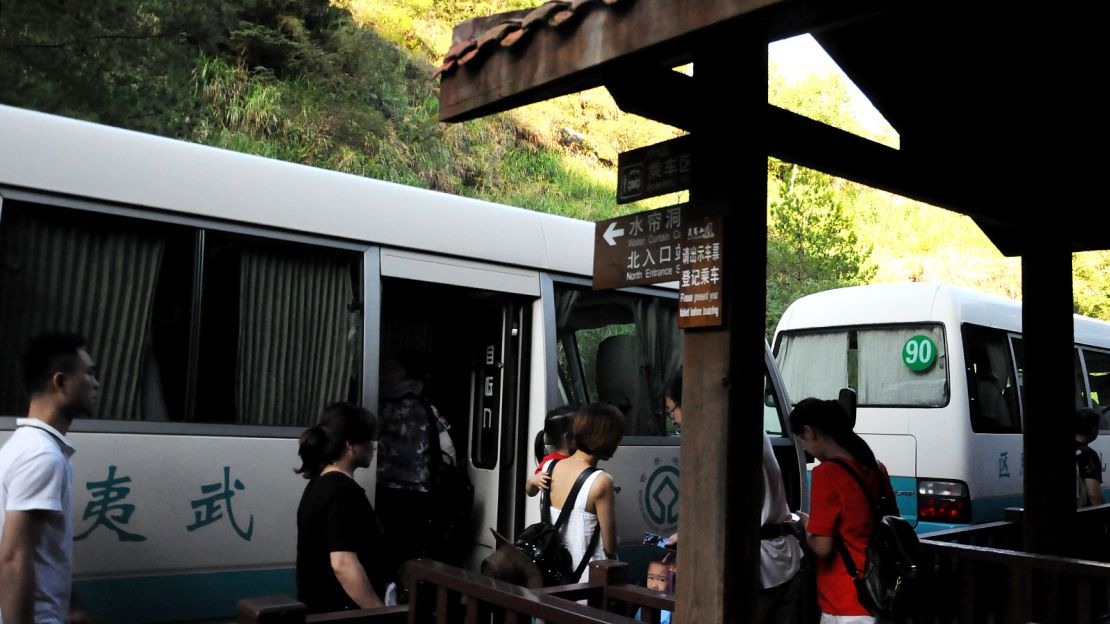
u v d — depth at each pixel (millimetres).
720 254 3307
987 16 4703
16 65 8898
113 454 4293
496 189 18922
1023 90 5211
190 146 4762
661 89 3332
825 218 22203
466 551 6012
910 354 9031
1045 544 5395
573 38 3230
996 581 4895
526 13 3430
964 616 4727
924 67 5082
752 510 3293
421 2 22141
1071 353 5457
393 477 5492
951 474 8516
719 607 3189
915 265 27719
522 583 4023
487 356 6090
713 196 3367
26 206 4234
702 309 3361
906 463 8797
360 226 5195
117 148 4504
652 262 3676
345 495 3820
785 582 4094
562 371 5977
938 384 8773
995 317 9484
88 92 9305
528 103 3545
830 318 9680
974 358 8953
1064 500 5391
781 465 6930
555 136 22344
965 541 5453
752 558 3270
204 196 4703
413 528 5508
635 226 3770
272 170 4988
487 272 5688
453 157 18672
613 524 4262
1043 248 5406
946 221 29953
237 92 15500
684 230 3473
